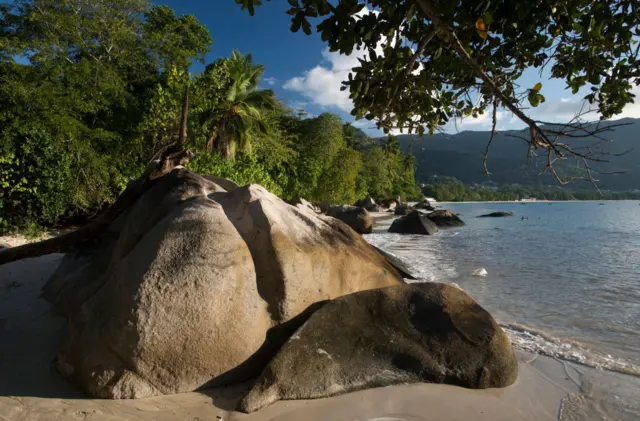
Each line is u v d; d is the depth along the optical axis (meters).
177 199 4.99
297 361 3.93
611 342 5.76
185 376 3.78
